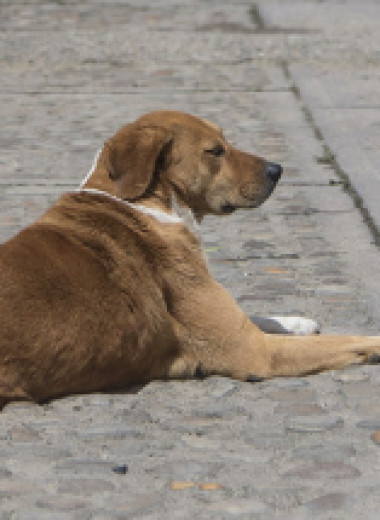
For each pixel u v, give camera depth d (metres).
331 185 17.83
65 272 9.90
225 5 35.72
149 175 10.45
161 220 10.58
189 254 10.59
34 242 10.05
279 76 25.77
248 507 8.05
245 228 15.79
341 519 7.86
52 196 17.20
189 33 30.77
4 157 19.50
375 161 18.91
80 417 9.71
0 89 24.75
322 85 24.64
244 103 23.38
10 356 9.62
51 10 34.88
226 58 27.62
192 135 10.79
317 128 21.20
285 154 19.59
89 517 7.95
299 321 11.61
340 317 12.28
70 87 24.88
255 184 11.06
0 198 17.12
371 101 23.16
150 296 10.29
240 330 10.55
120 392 10.34
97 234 10.25
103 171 10.81
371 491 8.26
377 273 13.77
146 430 9.46
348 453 8.92
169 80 25.52
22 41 29.77
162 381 10.61
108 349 10.03
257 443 9.15
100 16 33.75
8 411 9.68
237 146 20.08
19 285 9.68
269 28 31.41
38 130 21.34
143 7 35.44
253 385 10.50
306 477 8.50
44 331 9.70
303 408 9.88
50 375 9.86
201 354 10.61
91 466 8.77
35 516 7.98
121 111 22.70
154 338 10.36
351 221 16.02
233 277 13.71
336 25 31.61
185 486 8.39
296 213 16.45
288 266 14.13
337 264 14.15
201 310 10.55
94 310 9.93
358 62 26.91
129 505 8.11
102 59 27.66
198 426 9.53
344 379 10.48
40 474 8.64
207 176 10.91
